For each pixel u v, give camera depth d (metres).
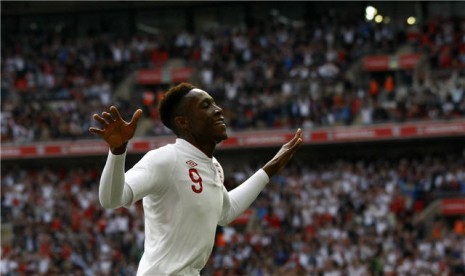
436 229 60.69
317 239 60.41
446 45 79.25
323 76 78.56
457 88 74.25
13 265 62.62
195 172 11.51
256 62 81.94
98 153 78.31
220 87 80.06
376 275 55.94
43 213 69.62
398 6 84.75
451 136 74.19
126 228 64.75
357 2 85.81
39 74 84.56
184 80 83.56
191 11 90.19
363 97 76.12
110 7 90.25
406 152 76.19
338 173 69.44
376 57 80.56
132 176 11.02
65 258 62.97
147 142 77.81
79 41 88.19
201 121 11.64
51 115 80.44
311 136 74.88
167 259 11.37
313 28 84.31
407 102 74.56
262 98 77.81
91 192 71.00
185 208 11.38
